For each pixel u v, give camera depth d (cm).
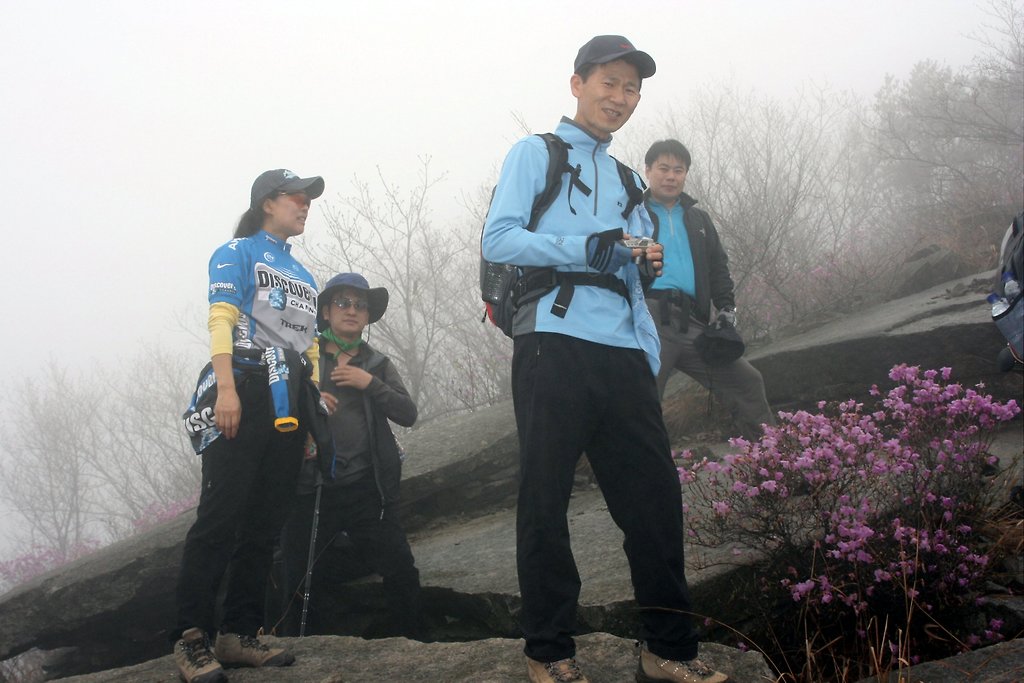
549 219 248
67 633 504
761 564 330
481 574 419
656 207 491
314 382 330
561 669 230
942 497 336
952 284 686
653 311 480
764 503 332
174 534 514
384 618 460
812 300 753
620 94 256
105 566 503
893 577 315
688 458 365
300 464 323
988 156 1066
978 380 493
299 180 334
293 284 325
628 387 240
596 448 244
